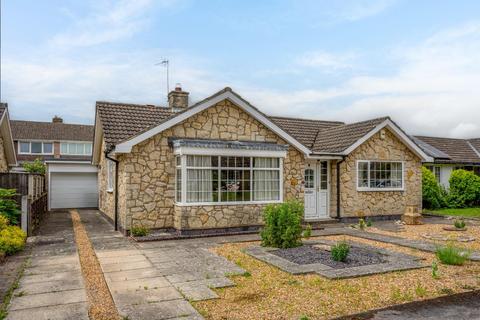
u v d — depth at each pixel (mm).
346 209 17391
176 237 12688
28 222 12906
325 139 19516
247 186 14547
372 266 8727
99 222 17422
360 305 6465
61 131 39312
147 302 6543
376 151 18141
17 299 6719
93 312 6102
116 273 8375
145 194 13508
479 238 12695
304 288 7312
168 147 13883
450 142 30203
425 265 8883
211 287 7336
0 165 17812
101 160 20828
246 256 10031
